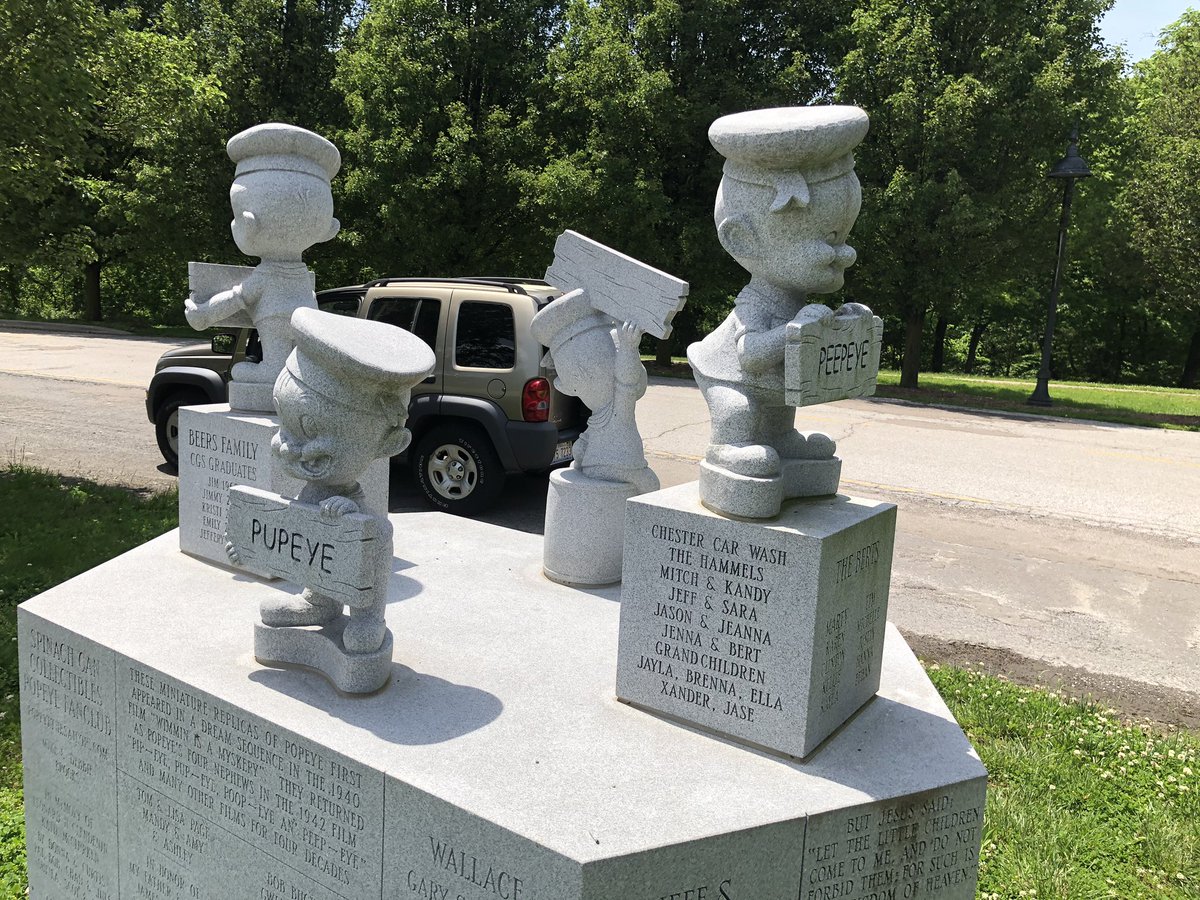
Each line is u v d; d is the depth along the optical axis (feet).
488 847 7.84
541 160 67.67
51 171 27.35
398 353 9.51
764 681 9.43
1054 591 22.77
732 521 9.45
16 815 12.92
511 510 28.68
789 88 63.62
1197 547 27.07
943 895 9.42
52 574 20.12
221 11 76.95
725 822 8.03
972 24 60.39
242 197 14.05
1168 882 11.43
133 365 63.21
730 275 67.36
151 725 10.61
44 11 24.61
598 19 67.31
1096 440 45.78
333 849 8.97
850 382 9.65
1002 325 123.95
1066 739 14.65
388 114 63.05
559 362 15.29
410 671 11.02
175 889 10.58
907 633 19.65
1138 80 90.12
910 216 58.34
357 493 10.20
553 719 9.95
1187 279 64.28
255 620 12.22
